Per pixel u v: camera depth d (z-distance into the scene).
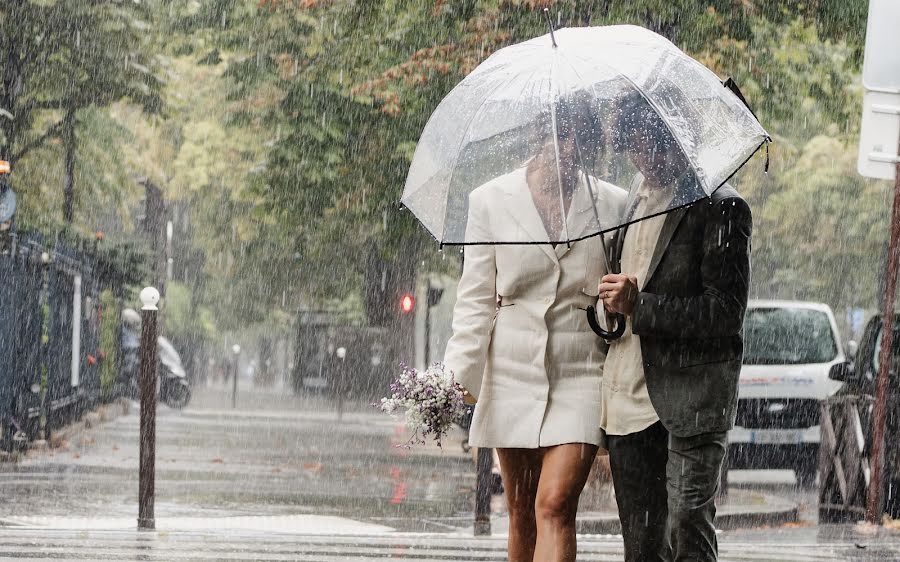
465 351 13.66
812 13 43.53
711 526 13.12
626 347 13.43
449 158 13.84
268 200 54.84
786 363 37.12
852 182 85.38
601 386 13.62
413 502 32.78
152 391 26.64
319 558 21.95
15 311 46.16
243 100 54.12
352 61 51.50
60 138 64.19
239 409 87.19
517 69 13.88
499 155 13.55
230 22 54.66
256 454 46.69
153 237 97.31
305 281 85.88
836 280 95.19
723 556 22.72
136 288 89.19
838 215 86.38
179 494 32.91
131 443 51.25
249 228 79.12
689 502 12.98
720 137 13.15
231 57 55.09
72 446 49.25
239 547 23.16
